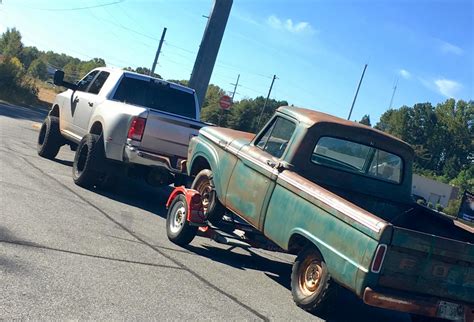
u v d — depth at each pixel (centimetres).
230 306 579
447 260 559
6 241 621
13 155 1238
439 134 10712
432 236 542
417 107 10850
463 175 9531
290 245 646
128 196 1120
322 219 596
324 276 588
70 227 747
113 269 612
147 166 1043
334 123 699
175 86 1194
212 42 1827
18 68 3806
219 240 762
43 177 1066
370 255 529
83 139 1078
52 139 1310
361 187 722
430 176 9594
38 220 743
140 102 1157
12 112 2577
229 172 784
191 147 909
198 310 545
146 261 674
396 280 545
